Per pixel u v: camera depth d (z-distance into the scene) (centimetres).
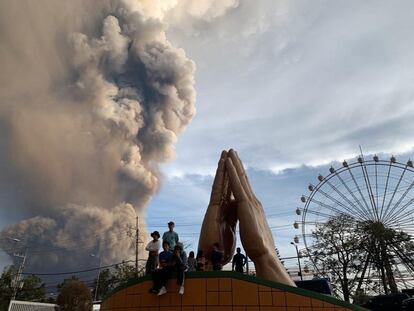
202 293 1168
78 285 4128
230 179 1558
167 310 1170
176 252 1207
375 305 2120
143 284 1238
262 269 1346
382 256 4147
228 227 1622
